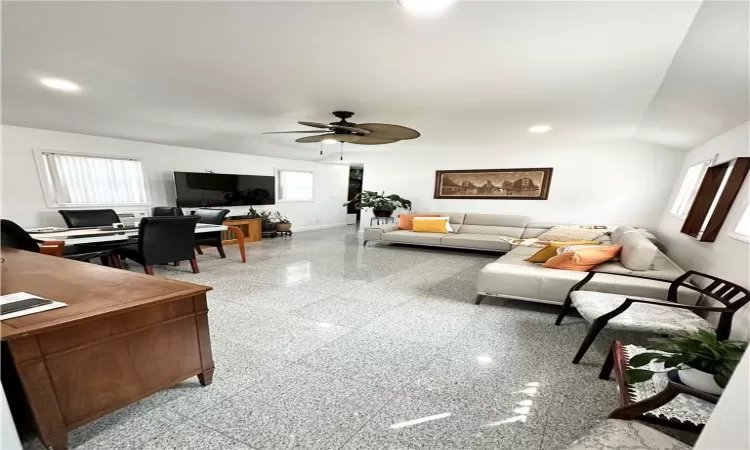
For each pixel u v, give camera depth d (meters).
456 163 6.09
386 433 1.36
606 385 1.71
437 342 2.18
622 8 1.34
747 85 1.71
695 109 2.43
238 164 6.31
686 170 4.02
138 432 1.33
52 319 1.11
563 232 4.66
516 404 1.55
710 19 1.31
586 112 3.07
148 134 4.59
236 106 3.21
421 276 3.88
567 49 1.75
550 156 5.31
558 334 2.33
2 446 0.94
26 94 2.86
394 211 6.78
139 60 2.07
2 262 2.00
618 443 0.89
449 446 1.29
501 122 3.63
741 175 2.20
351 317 2.58
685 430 1.09
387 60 2.00
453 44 1.75
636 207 4.80
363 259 4.80
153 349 1.40
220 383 1.68
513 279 2.76
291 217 7.56
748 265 1.82
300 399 1.57
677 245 3.34
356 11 1.44
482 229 5.71
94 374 1.23
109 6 1.43
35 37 1.75
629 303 1.76
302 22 1.56
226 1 1.39
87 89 2.71
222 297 2.99
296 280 3.60
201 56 2.00
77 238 3.04
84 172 4.45
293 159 7.38
